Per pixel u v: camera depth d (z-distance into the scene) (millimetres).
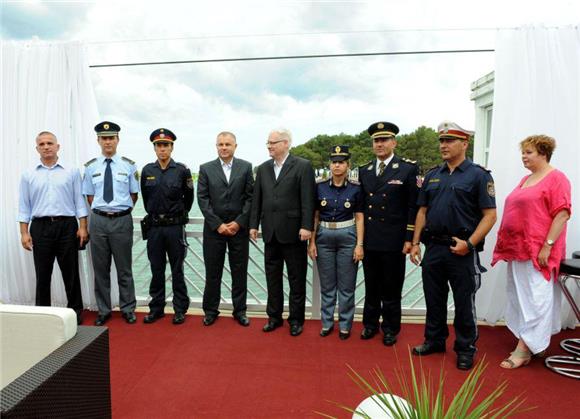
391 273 3074
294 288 3328
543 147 2688
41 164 3457
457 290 2750
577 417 2207
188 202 3629
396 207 3016
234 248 3490
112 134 3484
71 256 3543
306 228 3168
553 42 3240
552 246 2639
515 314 2945
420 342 3207
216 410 2264
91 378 1705
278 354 2980
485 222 2617
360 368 2768
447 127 2695
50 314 1661
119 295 3736
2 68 3760
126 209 3559
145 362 2846
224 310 3936
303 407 2295
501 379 2615
